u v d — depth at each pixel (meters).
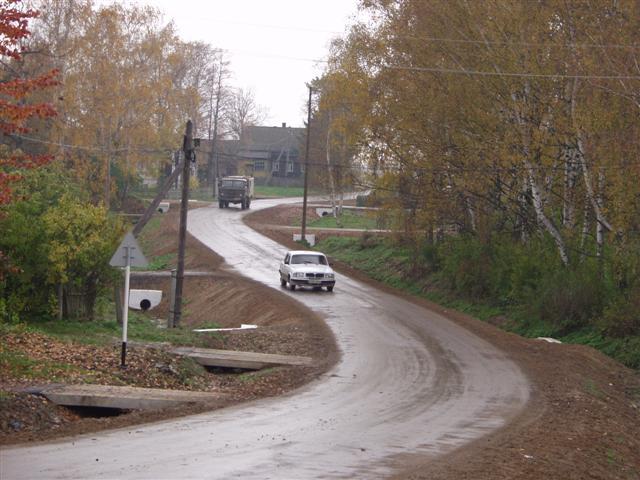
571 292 32.81
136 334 26.64
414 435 14.05
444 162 38.97
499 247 39.44
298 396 17.81
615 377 23.75
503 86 33.22
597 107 28.91
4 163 15.27
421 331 29.20
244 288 42.00
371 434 13.98
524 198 39.31
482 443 13.57
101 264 28.42
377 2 40.53
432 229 44.94
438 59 36.06
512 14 31.83
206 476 10.44
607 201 31.02
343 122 42.81
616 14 28.02
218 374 22.30
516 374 21.58
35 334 22.95
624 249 30.77
